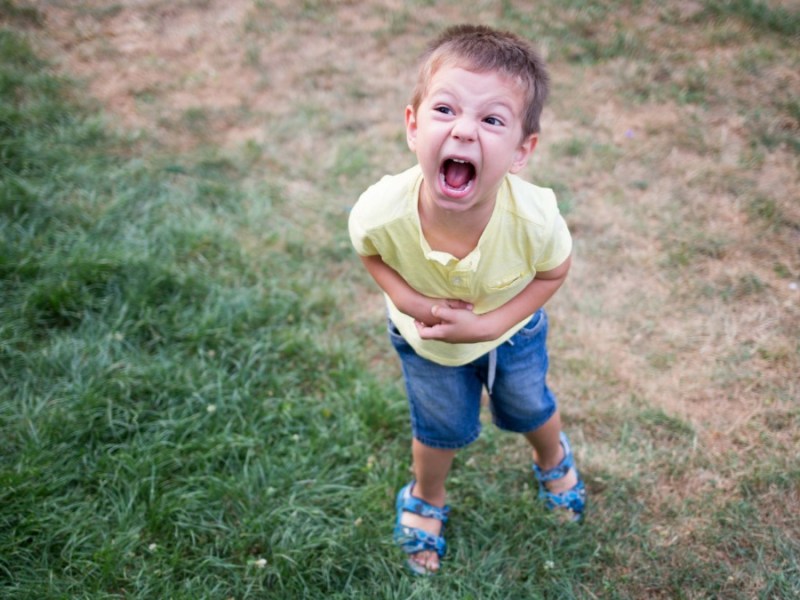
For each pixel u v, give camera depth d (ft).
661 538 7.88
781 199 12.84
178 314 10.12
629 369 9.89
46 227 11.41
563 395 9.53
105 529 7.61
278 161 13.96
